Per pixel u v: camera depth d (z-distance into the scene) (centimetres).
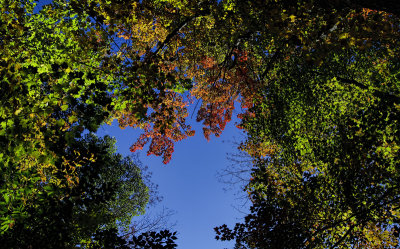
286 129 963
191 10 774
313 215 633
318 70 1039
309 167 838
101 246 446
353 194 612
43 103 420
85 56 581
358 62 1009
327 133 868
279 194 673
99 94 476
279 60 1040
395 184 598
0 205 370
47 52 681
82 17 600
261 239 608
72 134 410
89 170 438
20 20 537
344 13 572
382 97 805
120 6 564
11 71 423
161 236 448
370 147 632
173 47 1045
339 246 627
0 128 392
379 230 615
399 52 873
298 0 634
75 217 515
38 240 391
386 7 461
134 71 543
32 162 622
